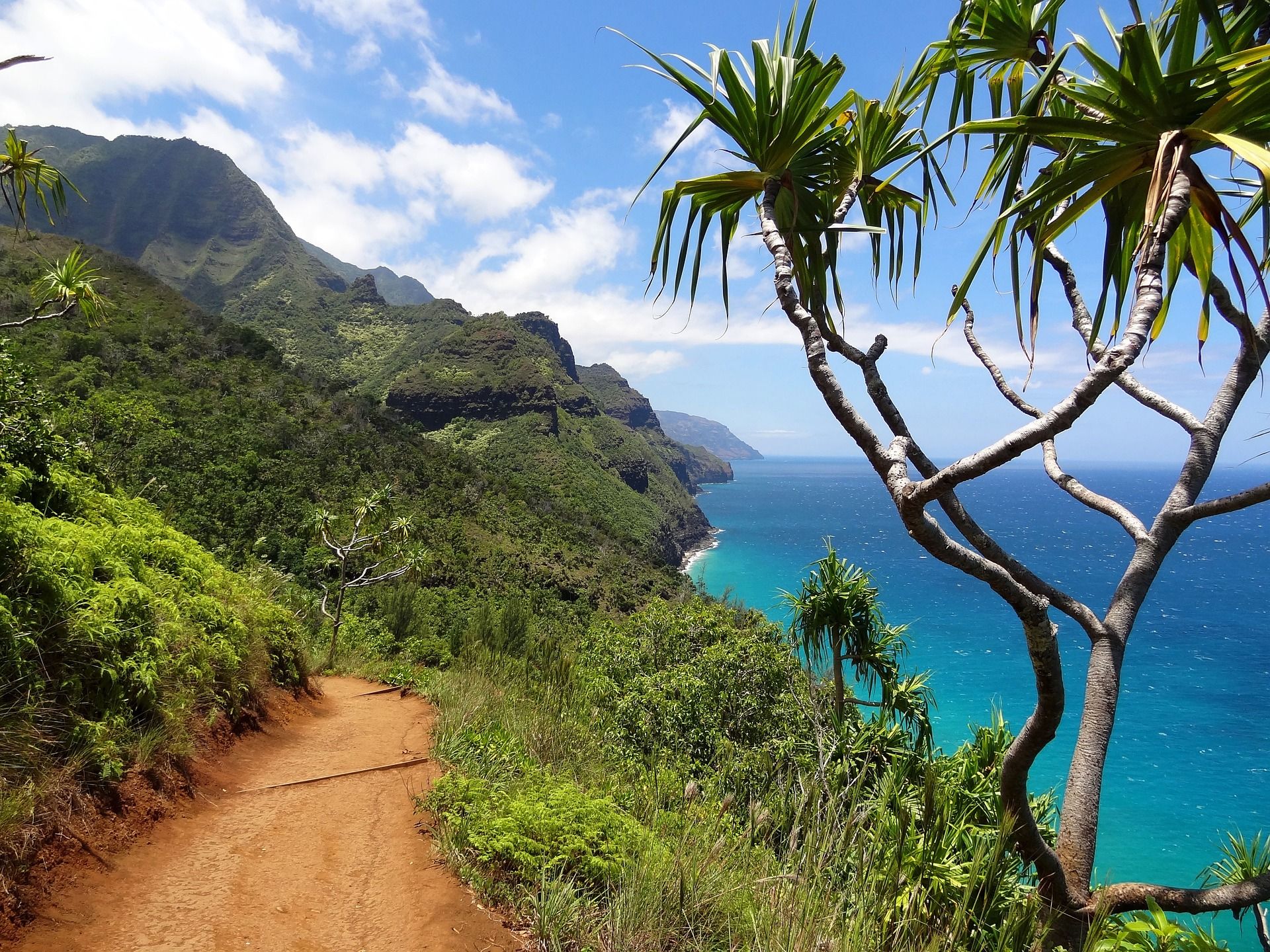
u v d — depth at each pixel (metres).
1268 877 2.52
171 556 6.31
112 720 3.64
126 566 5.00
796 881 2.85
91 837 3.03
